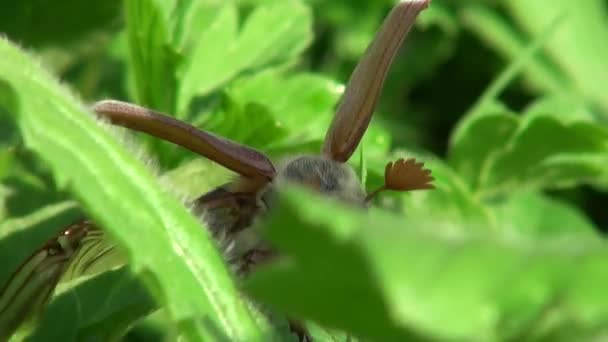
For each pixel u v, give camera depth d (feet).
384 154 0.71
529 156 0.77
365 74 0.57
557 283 0.33
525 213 0.85
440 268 0.33
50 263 0.53
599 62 1.05
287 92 0.71
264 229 0.35
